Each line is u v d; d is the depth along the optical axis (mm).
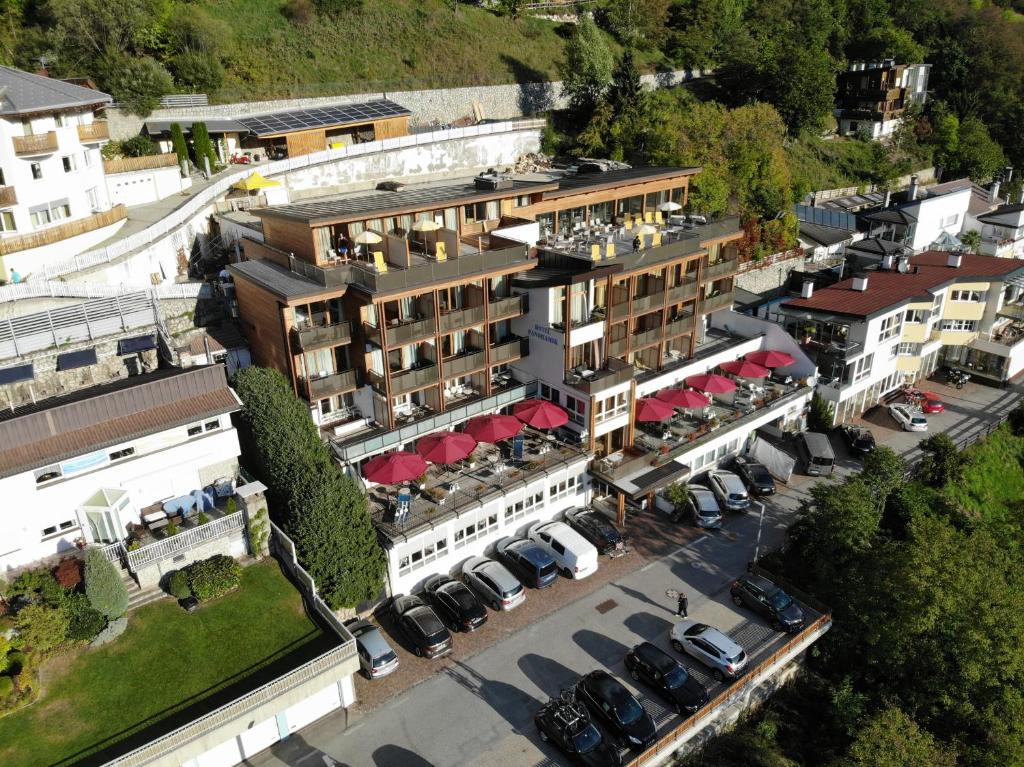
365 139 69688
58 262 44250
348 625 33812
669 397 45469
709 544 41375
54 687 26672
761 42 93812
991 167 104250
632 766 27703
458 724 29906
